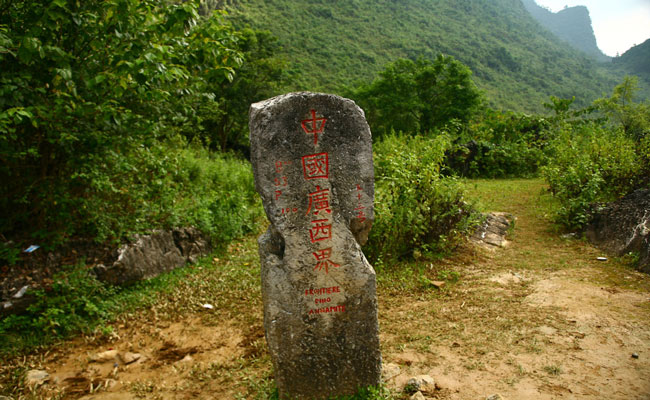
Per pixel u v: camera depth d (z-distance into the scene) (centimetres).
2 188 507
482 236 707
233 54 523
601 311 423
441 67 2684
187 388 350
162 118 588
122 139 545
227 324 461
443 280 544
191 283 559
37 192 510
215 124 2172
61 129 468
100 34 469
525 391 311
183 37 506
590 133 1237
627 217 613
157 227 612
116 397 342
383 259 603
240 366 377
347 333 313
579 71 8756
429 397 313
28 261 477
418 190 646
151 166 678
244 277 580
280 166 300
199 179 964
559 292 478
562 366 338
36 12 418
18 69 448
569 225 723
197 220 686
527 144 1569
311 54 5262
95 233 541
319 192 305
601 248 623
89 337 432
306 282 305
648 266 515
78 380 367
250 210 848
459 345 383
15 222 526
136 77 441
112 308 482
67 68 425
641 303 435
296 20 6369
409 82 2748
